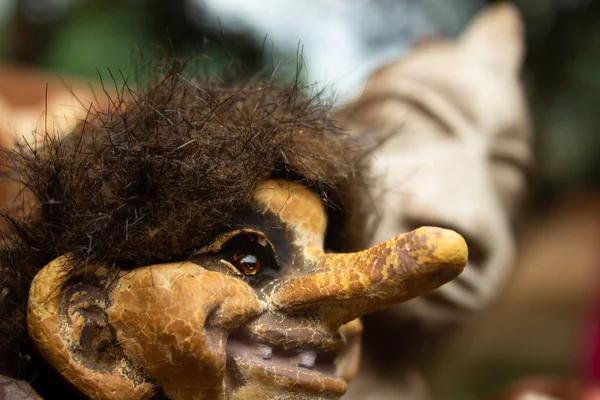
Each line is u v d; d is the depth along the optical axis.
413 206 0.34
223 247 0.23
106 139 0.24
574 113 0.78
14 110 0.41
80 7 0.65
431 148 0.37
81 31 0.63
